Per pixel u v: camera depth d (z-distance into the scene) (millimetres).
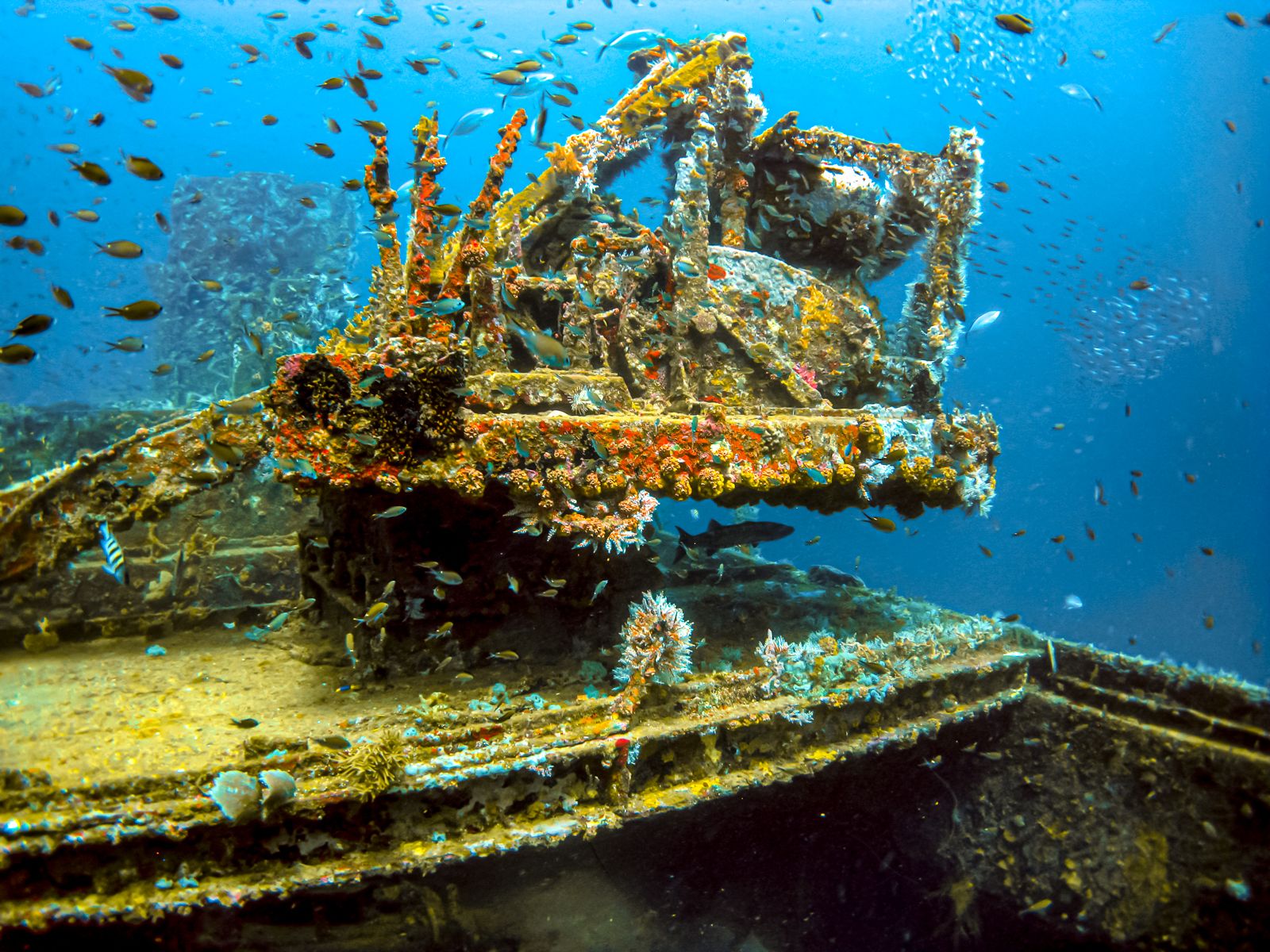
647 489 4270
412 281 4203
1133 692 5797
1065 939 5914
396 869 3348
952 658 5859
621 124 6168
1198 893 5078
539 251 6102
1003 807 6125
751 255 5848
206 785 3164
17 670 4664
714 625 5914
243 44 6703
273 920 3350
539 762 3680
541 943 4320
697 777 4355
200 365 8438
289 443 3537
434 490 4238
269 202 9180
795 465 4707
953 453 5699
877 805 5754
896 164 6523
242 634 5539
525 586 4758
